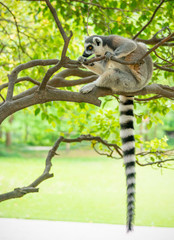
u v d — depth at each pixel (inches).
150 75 234.2
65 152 1182.3
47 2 162.2
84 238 331.3
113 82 213.2
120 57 217.6
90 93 194.5
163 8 288.7
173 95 217.8
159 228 381.4
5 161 1050.1
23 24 436.8
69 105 333.7
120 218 455.2
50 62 206.7
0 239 322.3
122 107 231.0
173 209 514.3
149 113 295.4
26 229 366.3
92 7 301.9
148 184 719.1
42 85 173.5
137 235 350.9
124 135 223.8
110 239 333.1
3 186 569.0
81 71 264.1
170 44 258.1
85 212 488.4
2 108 172.9
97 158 1140.5
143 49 233.3
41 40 375.9
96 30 304.3
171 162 808.3
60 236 340.2
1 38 390.9
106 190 685.3
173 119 1187.3
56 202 563.2
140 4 285.7
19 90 373.4
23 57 364.5
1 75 366.6
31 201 561.0
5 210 483.8
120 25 296.8
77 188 694.5
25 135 1354.6
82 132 275.7
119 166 994.1
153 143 270.1
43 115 313.0
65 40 164.1
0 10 379.6
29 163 1028.5
